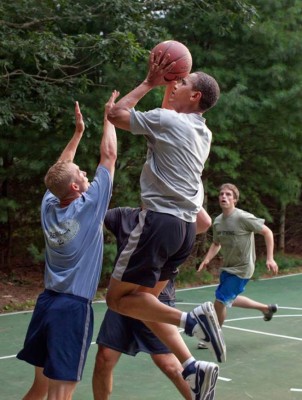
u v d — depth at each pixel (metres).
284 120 12.57
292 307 9.62
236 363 6.34
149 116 3.42
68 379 3.45
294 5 12.85
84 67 10.84
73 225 3.57
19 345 7.12
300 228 16.16
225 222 6.80
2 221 11.20
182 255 3.62
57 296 3.56
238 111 11.84
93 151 10.65
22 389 5.47
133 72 10.49
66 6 10.03
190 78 3.60
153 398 5.22
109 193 3.74
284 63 12.53
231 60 12.48
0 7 9.41
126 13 9.89
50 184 3.68
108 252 10.79
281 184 13.46
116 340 4.41
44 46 9.12
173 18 11.84
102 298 10.47
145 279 3.49
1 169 11.12
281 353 6.77
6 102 9.35
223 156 11.91
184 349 3.82
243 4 11.34
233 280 6.79
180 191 3.44
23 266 12.32
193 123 3.53
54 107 9.88
